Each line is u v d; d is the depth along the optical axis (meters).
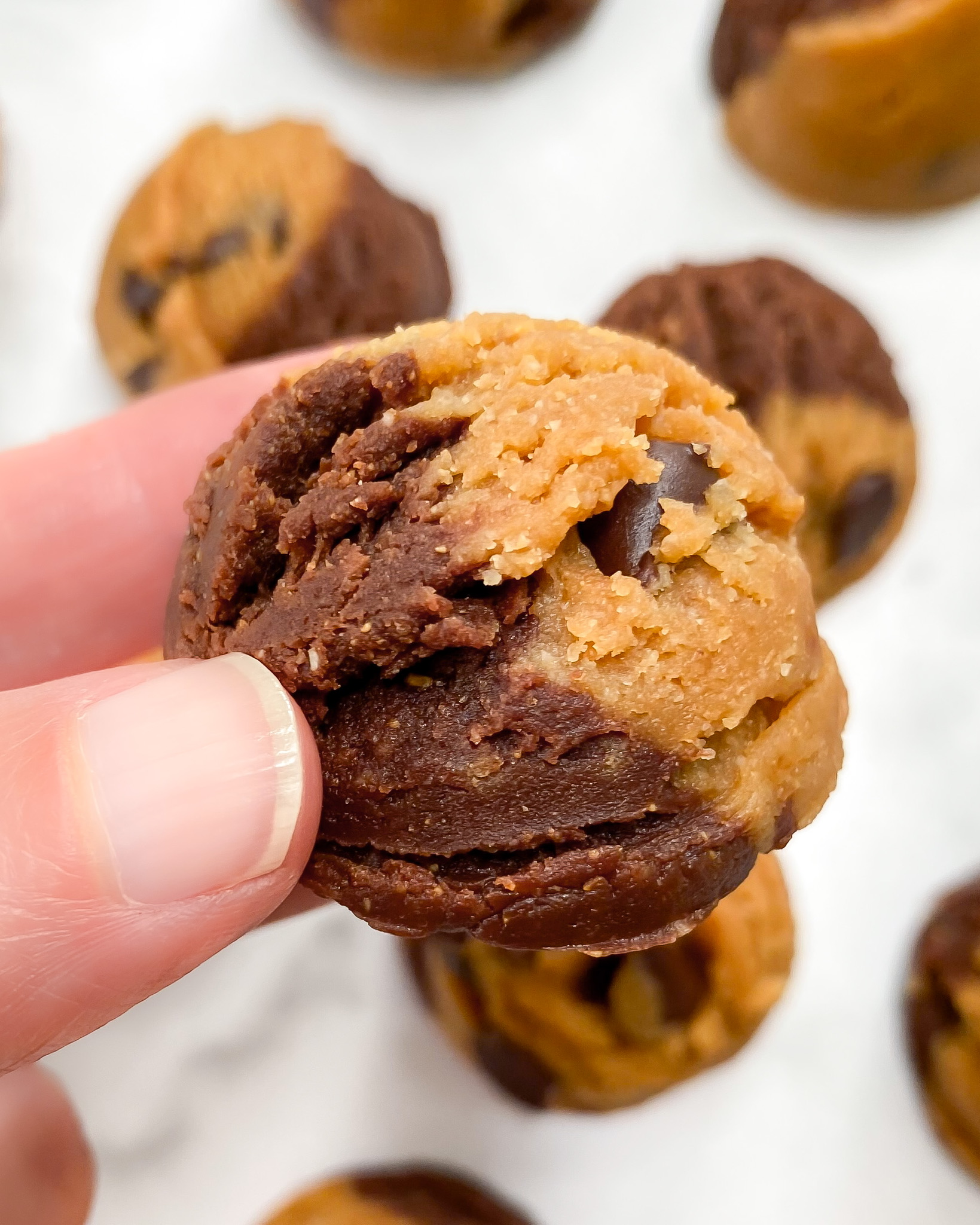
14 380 0.21
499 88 0.21
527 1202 0.16
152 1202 0.16
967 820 0.18
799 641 0.11
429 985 0.16
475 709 0.11
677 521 0.11
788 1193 0.17
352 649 0.11
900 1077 0.17
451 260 0.21
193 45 0.22
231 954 0.17
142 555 0.16
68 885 0.11
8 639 0.16
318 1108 0.17
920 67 0.17
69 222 0.21
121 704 0.11
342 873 0.11
